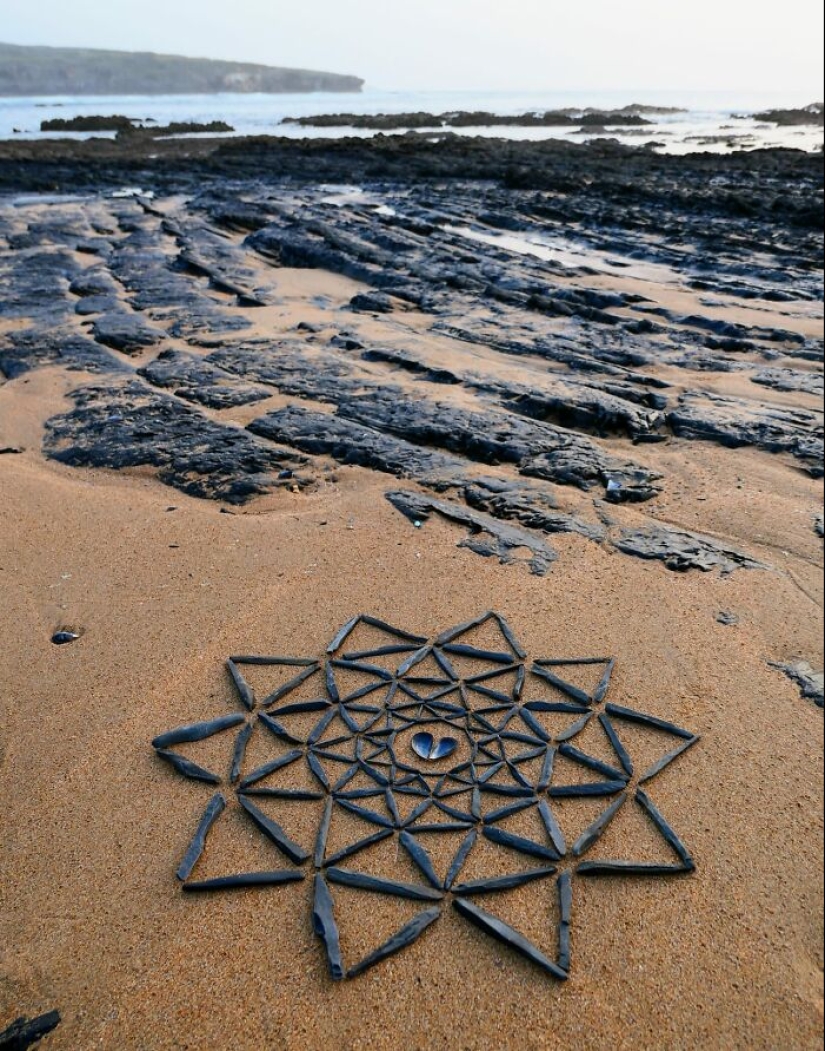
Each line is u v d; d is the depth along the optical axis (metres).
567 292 3.31
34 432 1.99
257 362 2.43
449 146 9.63
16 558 1.46
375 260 3.89
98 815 0.99
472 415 2.00
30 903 0.89
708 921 0.88
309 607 1.32
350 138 10.65
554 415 2.06
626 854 0.93
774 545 1.50
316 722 1.10
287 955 0.84
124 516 1.60
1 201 5.86
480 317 2.99
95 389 2.23
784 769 1.04
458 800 0.99
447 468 1.76
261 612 1.31
